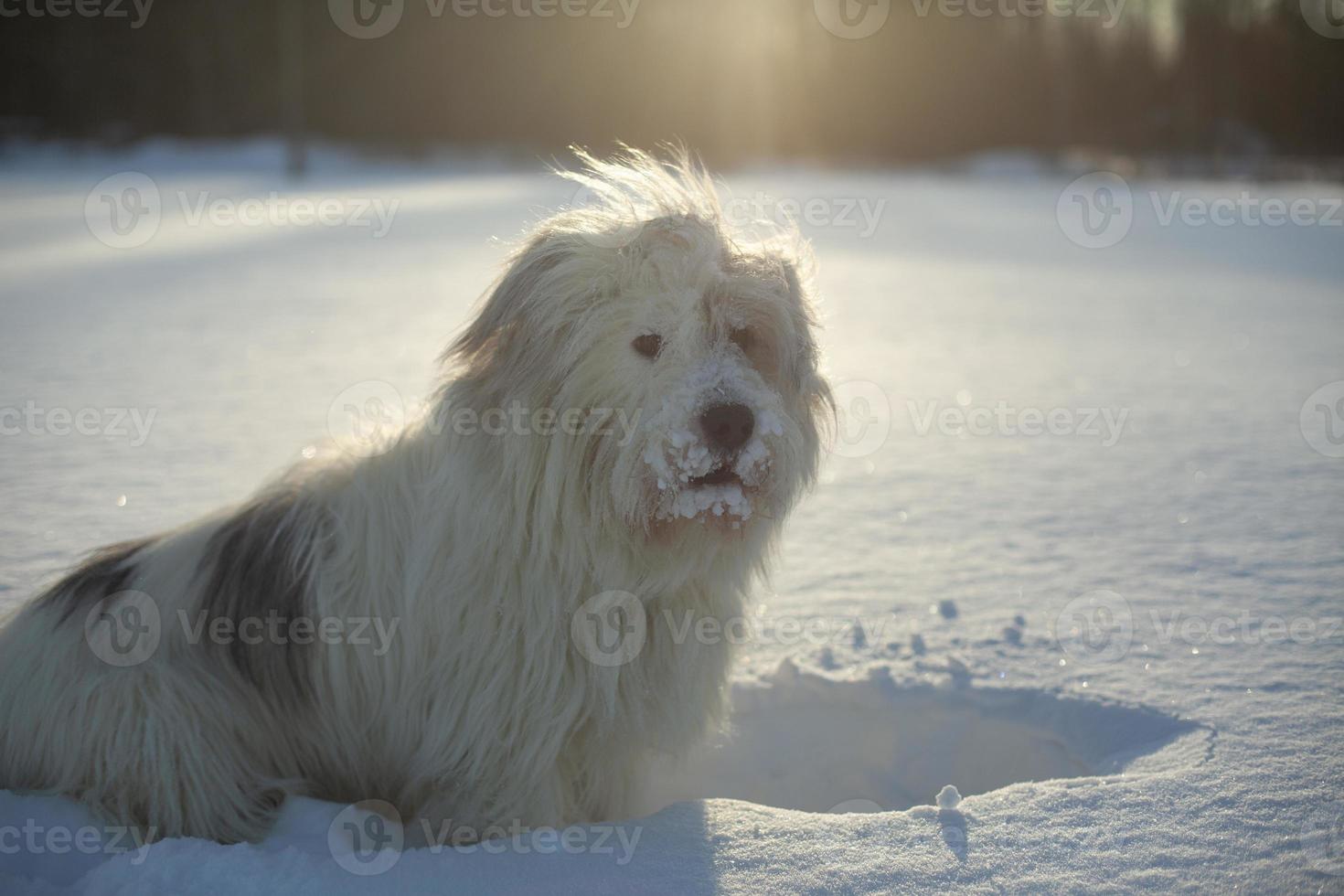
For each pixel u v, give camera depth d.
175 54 48.91
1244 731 2.94
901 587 4.25
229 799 2.71
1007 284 15.64
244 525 2.97
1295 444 6.71
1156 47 57.69
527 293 2.68
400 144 50.00
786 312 2.75
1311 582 4.20
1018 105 58.34
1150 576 4.32
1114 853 2.37
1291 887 2.25
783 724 3.44
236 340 9.92
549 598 2.65
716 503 2.52
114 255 17.05
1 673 2.77
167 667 2.72
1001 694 3.31
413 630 2.73
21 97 46.62
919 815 2.53
